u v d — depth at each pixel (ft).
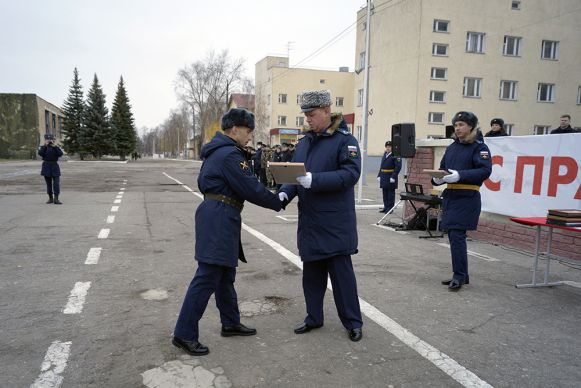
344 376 9.27
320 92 10.76
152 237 23.11
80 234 23.58
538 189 20.66
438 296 14.53
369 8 41.91
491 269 18.08
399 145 27.55
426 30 86.84
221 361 9.82
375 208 37.78
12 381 8.80
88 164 140.56
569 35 95.20
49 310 12.63
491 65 91.66
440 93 89.81
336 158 10.85
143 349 10.32
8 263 17.52
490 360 10.10
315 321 11.63
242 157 10.18
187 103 197.16
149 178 73.77
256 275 16.53
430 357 10.18
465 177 14.60
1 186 53.11
